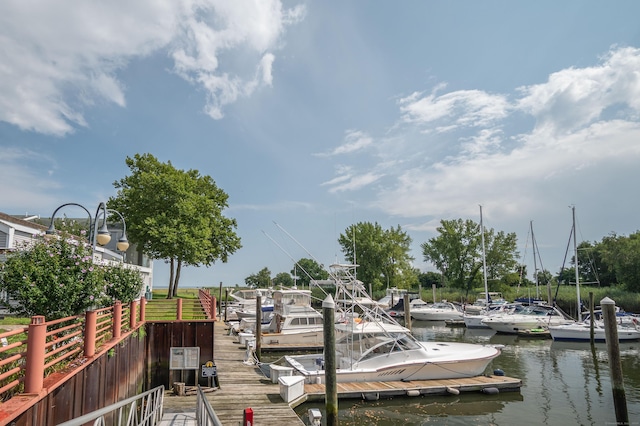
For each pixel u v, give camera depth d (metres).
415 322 40.59
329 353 10.82
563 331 28.12
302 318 25.27
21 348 8.73
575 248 34.94
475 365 16.06
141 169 34.59
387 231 62.34
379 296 59.41
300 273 86.56
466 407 13.78
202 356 14.01
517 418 12.94
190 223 32.53
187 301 26.84
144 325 13.69
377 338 16.05
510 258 58.47
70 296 7.70
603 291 42.28
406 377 15.42
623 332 27.59
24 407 4.47
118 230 33.69
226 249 38.03
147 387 13.56
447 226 62.53
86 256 8.28
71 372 6.04
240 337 22.88
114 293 11.95
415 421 12.63
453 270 61.22
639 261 42.94
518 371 19.23
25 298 7.48
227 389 13.45
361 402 13.92
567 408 13.84
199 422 8.25
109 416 8.72
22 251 7.90
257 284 79.06
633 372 19.03
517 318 32.56
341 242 62.62
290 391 12.45
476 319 35.12
